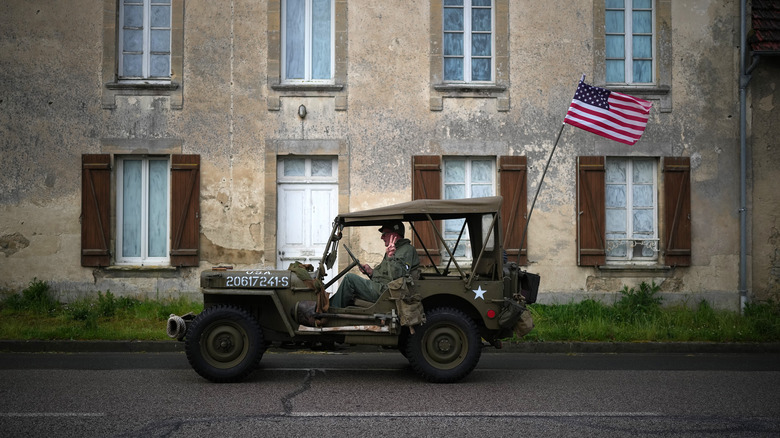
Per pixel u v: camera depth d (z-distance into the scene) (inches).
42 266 454.9
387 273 276.8
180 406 221.9
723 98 484.1
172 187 461.1
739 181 482.6
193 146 466.0
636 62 492.4
